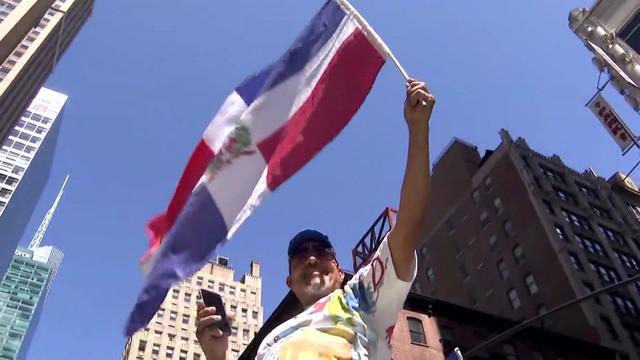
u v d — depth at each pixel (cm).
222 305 414
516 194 6494
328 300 386
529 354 4112
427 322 3825
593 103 3453
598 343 4897
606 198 7162
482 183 7100
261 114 640
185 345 8650
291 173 607
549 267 5681
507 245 6272
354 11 670
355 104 627
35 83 7581
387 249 368
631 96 3219
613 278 5734
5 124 6794
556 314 5397
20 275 19225
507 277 6084
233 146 611
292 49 684
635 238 6662
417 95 402
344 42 665
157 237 561
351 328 355
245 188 591
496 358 3934
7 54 5731
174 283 503
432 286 7025
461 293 6556
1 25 5525
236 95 646
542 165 6988
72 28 8519
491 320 4047
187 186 592
